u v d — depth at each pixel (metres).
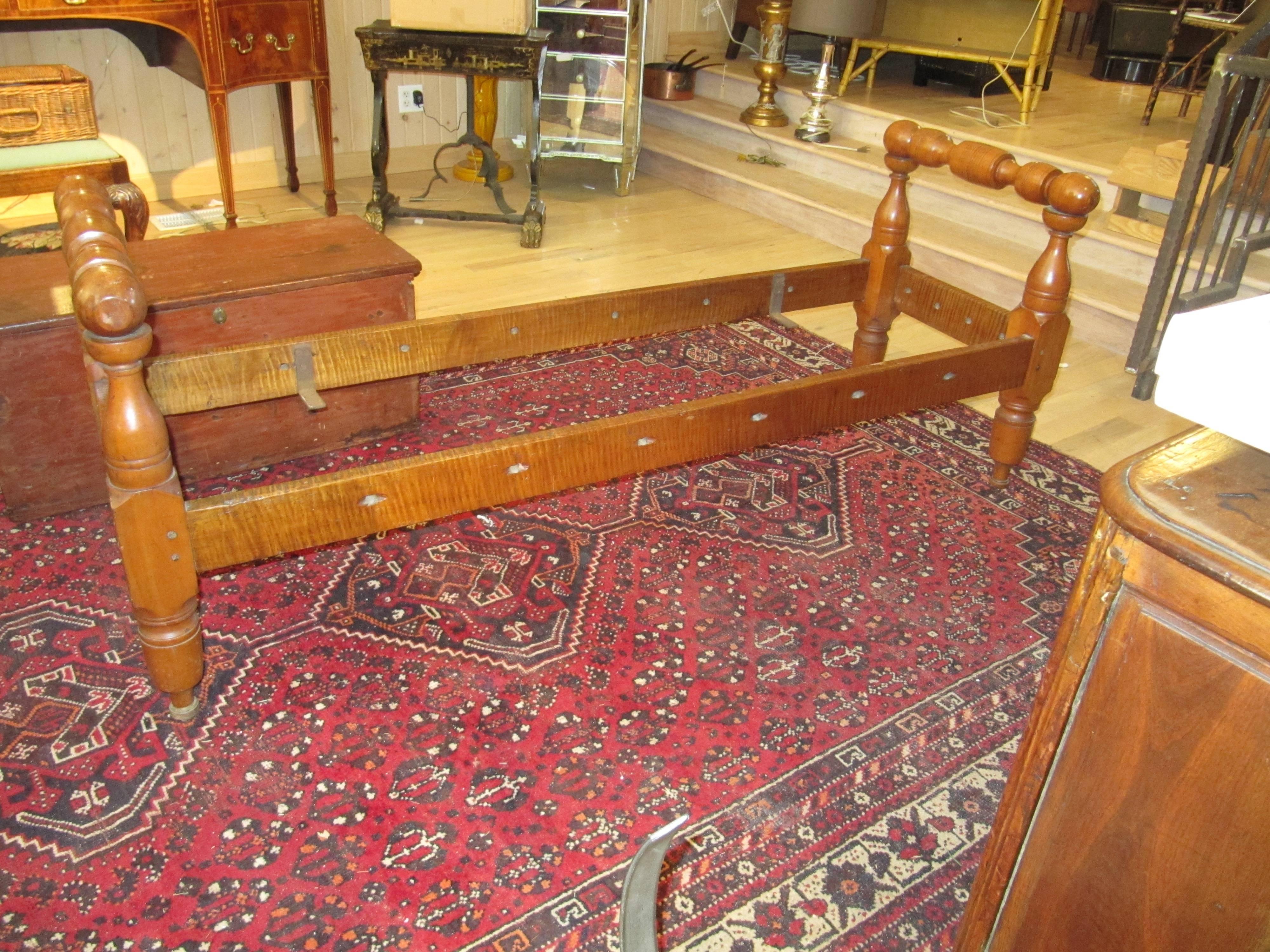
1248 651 0.77
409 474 1.66
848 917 1.47
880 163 4.50
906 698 1.89
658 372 3.14
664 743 1.75
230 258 2.40
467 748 1.72
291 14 3.77
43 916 1.40
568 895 1.47
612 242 4.20
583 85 4.56
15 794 1.59
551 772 1.68
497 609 2.06
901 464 2.71
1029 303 2.36
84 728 1.72
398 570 2.16
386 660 1.90
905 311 2.73
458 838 1.55
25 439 2.14
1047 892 1.00
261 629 1.96
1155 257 3.55
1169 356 0.80
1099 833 0.93
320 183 4.72
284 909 1.42
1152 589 0.82
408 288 2.46
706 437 1.92
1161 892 0.89
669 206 4.75
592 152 4.71
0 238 2.65
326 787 1.63
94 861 1.48
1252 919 0.82
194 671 1.69
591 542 2.29
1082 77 6.05
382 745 1.71
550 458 1.77
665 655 1.96
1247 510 0.78
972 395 2.32
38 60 3.86
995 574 2.28
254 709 1.77
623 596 2.12
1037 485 2.64
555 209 4.58
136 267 2.26
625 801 1.63
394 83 4.80
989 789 1.71
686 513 2.43
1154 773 0.86
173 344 2.20
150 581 1.57
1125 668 0.86
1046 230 3.90
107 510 2.30
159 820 1.56
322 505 1.63
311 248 2.49
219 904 1.43
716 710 1.83
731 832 1.59
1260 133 2.88
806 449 2.76
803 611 2.11
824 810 1.64
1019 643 2.06
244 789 1.62
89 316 1.36
